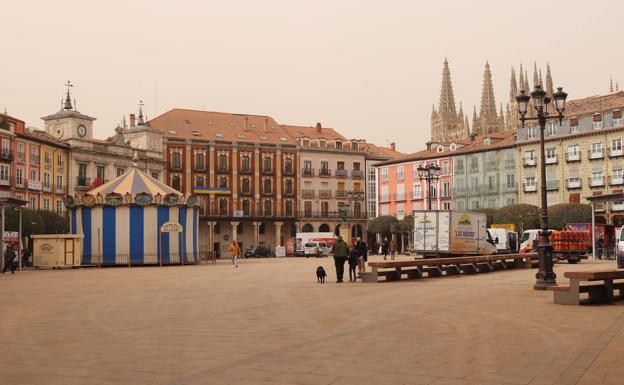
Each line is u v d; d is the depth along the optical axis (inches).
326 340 462.0
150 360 399.5
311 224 4138.8
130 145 3550.7
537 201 3412.9
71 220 2095.2
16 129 2760.8
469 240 1744.6
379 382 329.4
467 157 3730.3
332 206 4220.0
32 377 355.6
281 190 4050.2
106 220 2021.4
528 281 1083.3
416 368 362.6
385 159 4495.6
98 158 3238.2
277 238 4015.8
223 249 3850.9
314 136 4323.3
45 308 730.2
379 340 459.2
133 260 2011.6
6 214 2405.3
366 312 634.8
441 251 1674.5
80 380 346.9
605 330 495.8
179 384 332.5
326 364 376.5
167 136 3713.1
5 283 1191.6
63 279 1312.7
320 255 2974.9
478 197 3668.8
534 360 381.7
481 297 781.3
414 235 1715.1
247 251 3432.6
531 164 3440.0
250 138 4023.1
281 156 4065.0
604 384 321.4
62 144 3068.4
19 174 2748.5
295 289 957.2
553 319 563.8
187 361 394.0
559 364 369.4
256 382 333.1
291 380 336.5
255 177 3969.0
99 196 2020.2
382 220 3870.6
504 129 6328.7
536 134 3440.0
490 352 408.8
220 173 3855.8
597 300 713.6
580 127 3270.2
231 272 1528.1
